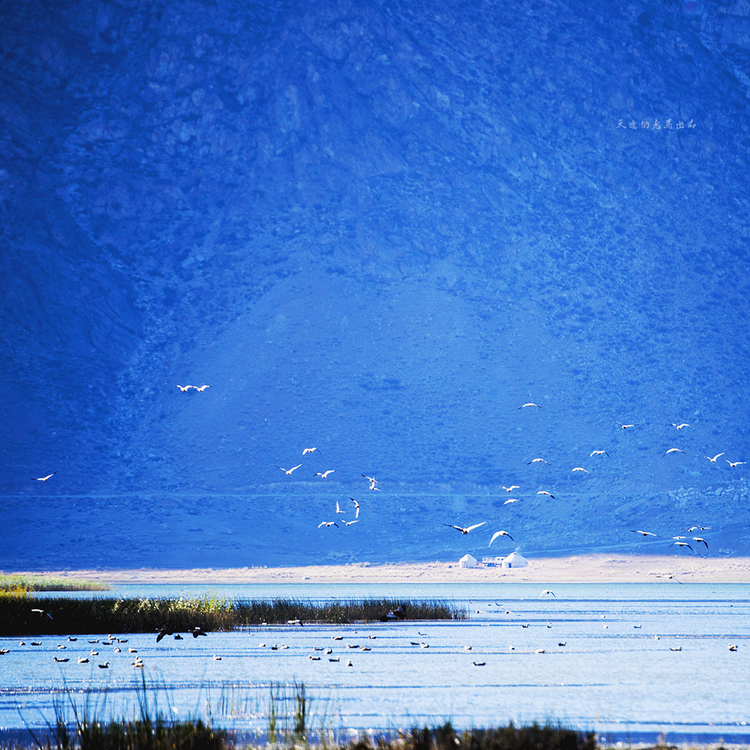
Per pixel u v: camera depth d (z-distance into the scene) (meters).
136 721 70.19
